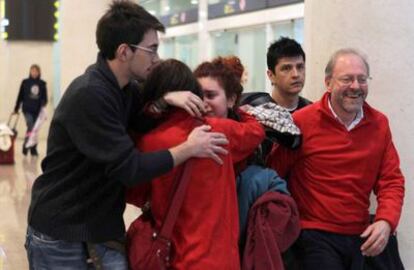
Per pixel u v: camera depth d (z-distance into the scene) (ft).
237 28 75.97
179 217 16.28
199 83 17.38
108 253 16.57
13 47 123.65
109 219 16.34
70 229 16.03
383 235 19.06
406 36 22.76
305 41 25.99
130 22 15.83
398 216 19.56
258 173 18.19
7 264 35.22
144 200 17.56
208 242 15.94
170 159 15.58
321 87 24.25
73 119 15.43
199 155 15.89
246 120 18.37
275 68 23.77
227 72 18.10
